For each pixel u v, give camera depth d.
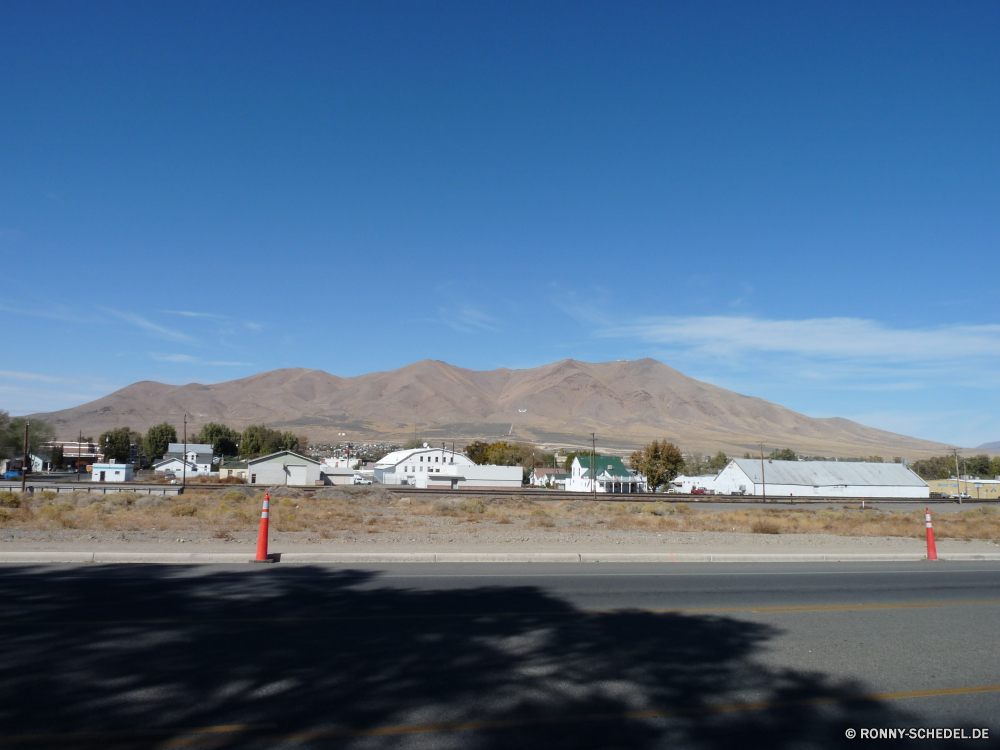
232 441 173.62
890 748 6.23
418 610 11.21
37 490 57.16
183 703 6.75
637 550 19.64
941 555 21.11
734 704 7.22
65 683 7.24
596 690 7.50
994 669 8.78
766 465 103.50
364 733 6.15
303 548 17.98
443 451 133.12
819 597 13.68
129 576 13.79
